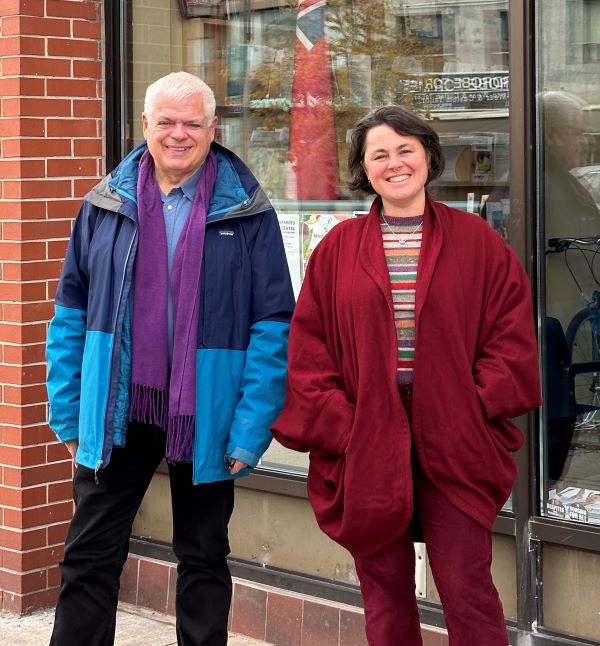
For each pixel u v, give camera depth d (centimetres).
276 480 479
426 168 334
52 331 378
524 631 414
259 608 479
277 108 493
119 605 522
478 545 325
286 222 492
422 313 322
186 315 356
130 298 359
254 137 502
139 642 480
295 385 339
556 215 411
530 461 411
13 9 502
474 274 328
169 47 524
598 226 406
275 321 364
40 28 507
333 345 340
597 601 403
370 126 334
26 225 504
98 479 366
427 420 322
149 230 361
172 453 355
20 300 505
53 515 521
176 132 354
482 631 324
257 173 502
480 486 326
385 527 326
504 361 324
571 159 408
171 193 367
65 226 518
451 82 438
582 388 409
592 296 407
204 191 364
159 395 357
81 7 521
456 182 437
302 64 484
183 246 359
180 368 355
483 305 330
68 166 519
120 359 358
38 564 518
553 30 407
